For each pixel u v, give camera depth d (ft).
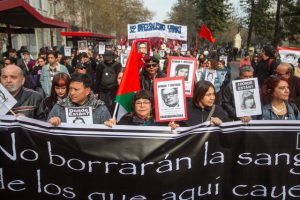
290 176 11.33
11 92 12.82
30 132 10.78
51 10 130.62
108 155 10.86
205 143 10.98
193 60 17.08
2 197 11.14
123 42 102.78
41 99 13.74
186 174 11.03
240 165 11.23
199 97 12.94
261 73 27.78
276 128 11.09
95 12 149.59
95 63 42.83
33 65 35.22
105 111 12.64
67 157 10.88
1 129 10.71
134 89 12.71
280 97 12.85
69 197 11.14
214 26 142.20
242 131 11.11
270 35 104.88
